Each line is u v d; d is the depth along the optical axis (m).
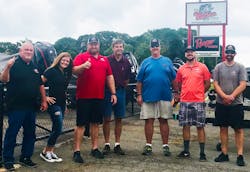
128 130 8.93
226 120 6.17
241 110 6.10
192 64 6.39
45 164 5.81
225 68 6.11
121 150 6.57
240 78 6.05
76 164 5.85
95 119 6.22
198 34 27.50
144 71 6.55
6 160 5.43
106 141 6.67
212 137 8.36
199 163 6.07
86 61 5.98
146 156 6.45
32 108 5.55
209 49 26.89
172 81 6.65
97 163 5.93
